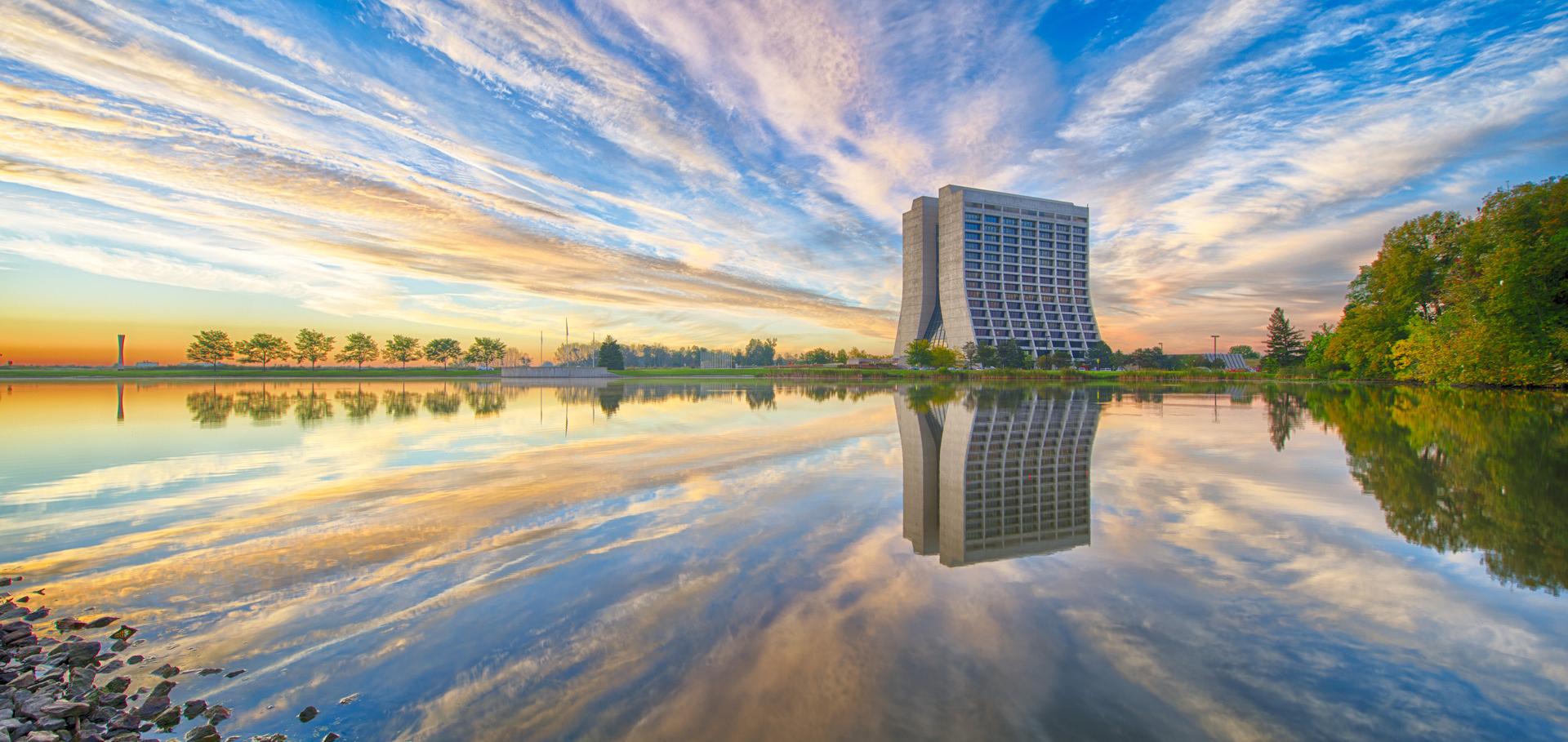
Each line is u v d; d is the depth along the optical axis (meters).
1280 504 10.16
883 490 11.75
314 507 10.48
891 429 22.17
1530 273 34.47
